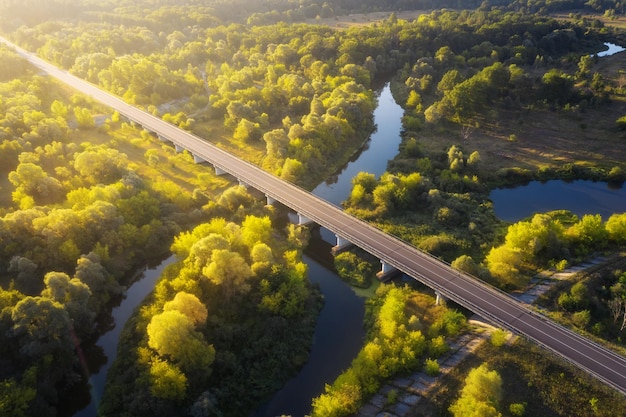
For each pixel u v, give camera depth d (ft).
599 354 313.53
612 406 277.85
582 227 438.40
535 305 362.94
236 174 585.22
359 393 300.40
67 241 425.28
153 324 311.27
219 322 359.66
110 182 563.89
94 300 393.91
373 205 526.57
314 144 649.20
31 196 513.45
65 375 330.54
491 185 587.27
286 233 510.17
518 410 275.39
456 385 301.63
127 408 297.53
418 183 543.80
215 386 322.96
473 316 380.99
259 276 393.70
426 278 396.37
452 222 497.87
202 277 379.14
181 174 631.56
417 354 334.03
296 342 362.94
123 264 449.89
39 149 583.17
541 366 307.37
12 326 319.27
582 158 631.15
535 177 601.62
